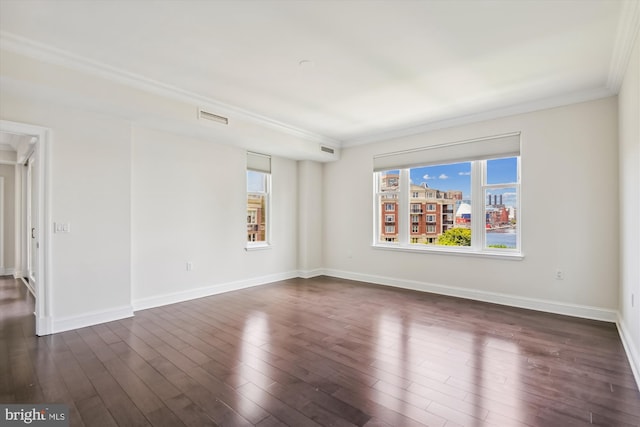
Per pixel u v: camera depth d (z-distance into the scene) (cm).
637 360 238
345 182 616
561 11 223
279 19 232
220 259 503
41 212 323
